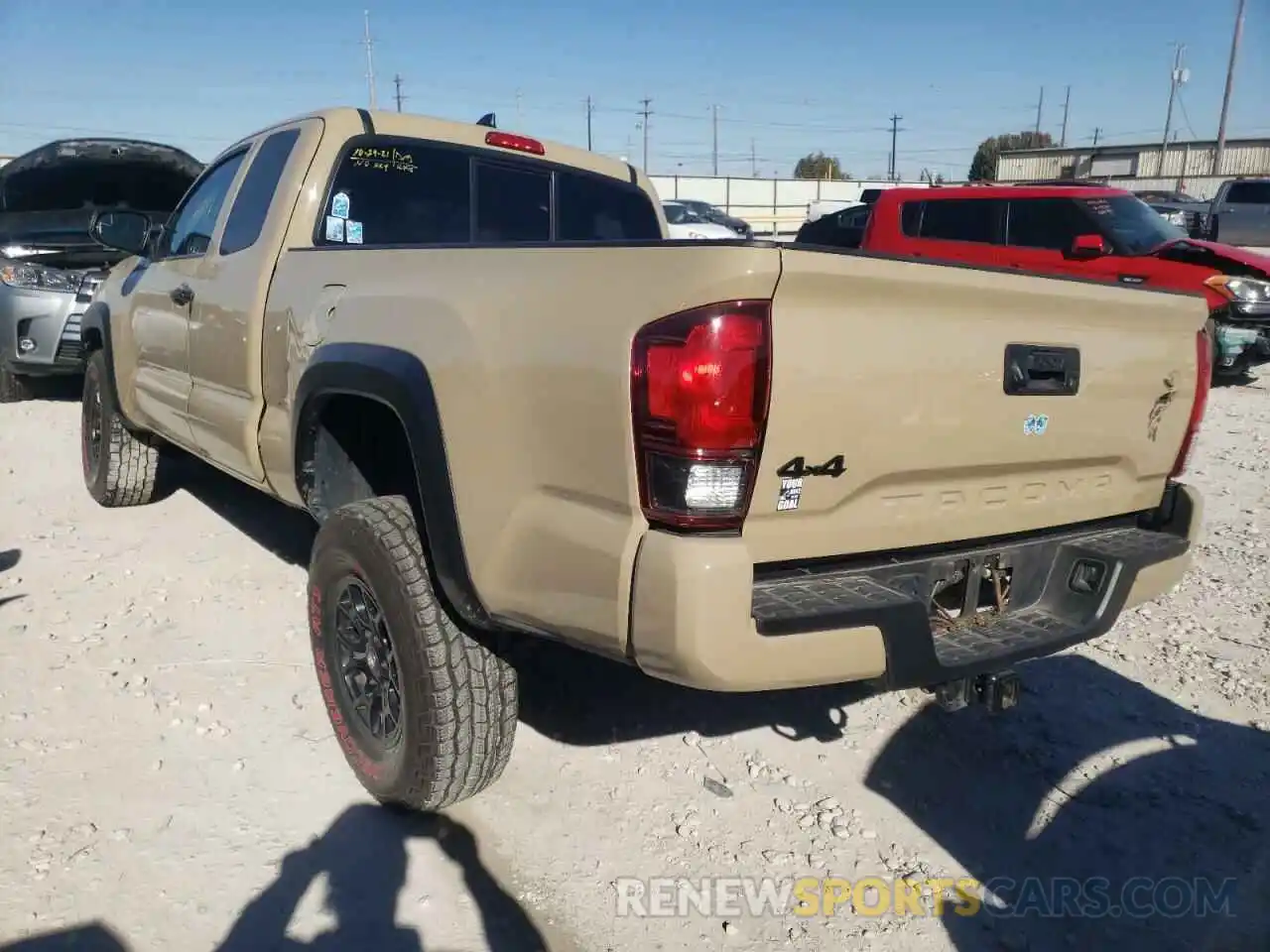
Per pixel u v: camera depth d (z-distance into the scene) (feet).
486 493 8.61
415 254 9.92
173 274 15.71
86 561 16.84
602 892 9.34
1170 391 10.77
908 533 8.82
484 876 9.47
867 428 8.10
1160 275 34.35
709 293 7.22
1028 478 9.73
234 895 9.05
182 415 15.46
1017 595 10.03
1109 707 13.19
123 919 8.69
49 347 28.32
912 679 8.21
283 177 13.07
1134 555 9.92
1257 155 150.41
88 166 29.53
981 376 8.82
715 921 9.05
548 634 8.51
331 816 10.25
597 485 7.77
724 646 7.30
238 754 11.25
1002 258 36.83
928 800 11.00
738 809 10.66
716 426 7.27
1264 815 10.94
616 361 7.50
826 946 8.84
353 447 11.64
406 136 13.78
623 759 11.49
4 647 13.58
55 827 9.82
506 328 8.42
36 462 23.47
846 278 7.66
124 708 12.11
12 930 8.50
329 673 10.87
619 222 16.22
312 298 11.34
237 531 18.52
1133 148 161.07
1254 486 23.81
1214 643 15.20
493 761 9.80
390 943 8.57
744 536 7.72
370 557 9.65
